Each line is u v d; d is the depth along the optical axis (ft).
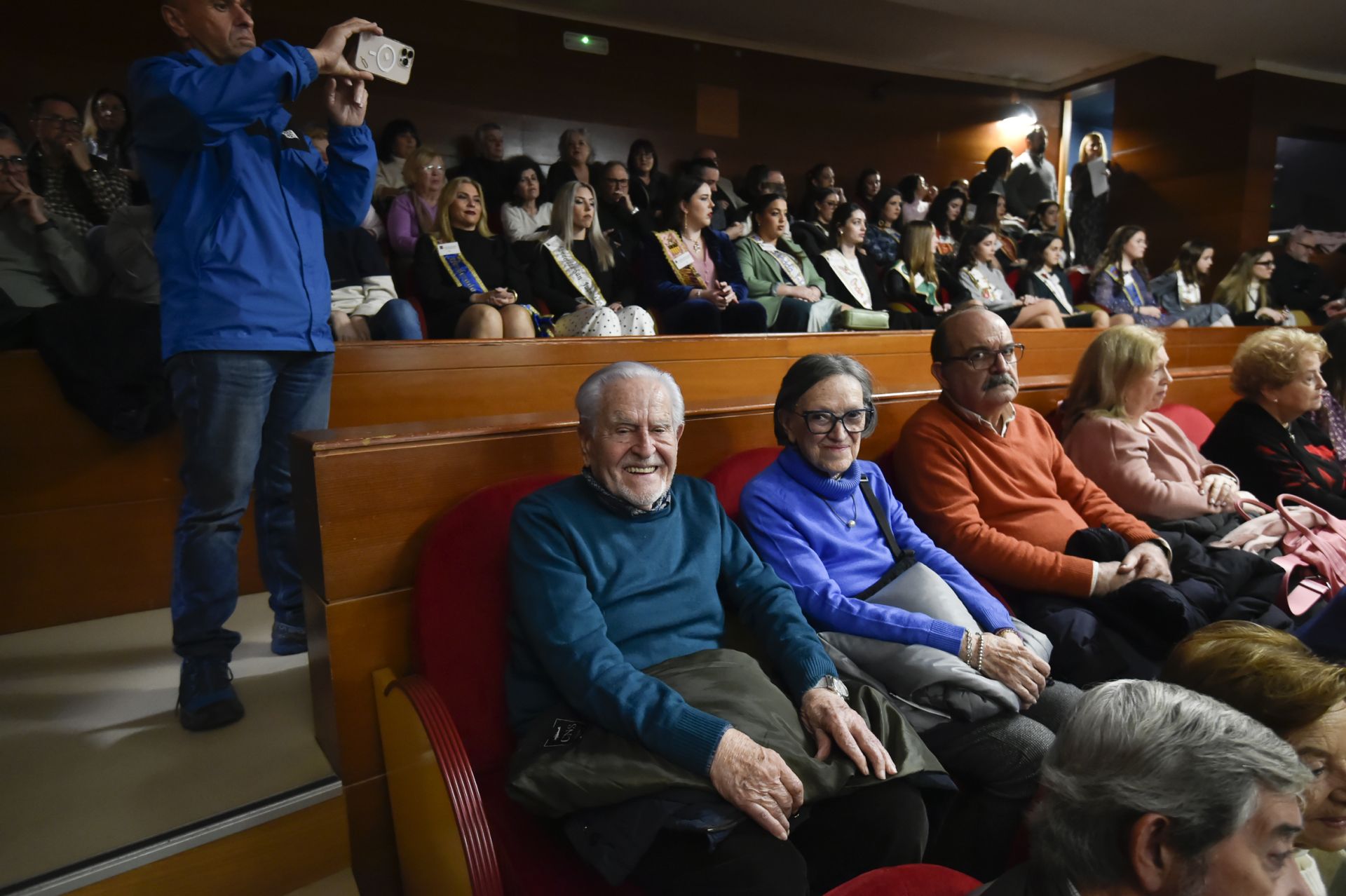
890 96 24.11
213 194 4.81
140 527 7.01
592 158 19.97
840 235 15.92
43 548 6.62
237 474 4.96
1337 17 17.81
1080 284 20.26
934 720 4.74
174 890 3.98
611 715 3.89
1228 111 22.91
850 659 4.94
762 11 20.10
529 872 3.76
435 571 4.41
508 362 8.55
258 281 4.85
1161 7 17.11
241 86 4.48
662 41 20.62
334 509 4.32
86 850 3.83
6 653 6.14
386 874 4.66
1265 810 1.83
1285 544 6.90
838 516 5.55
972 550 6.08
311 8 16.52
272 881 4.28
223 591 5.02
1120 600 5.65
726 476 5.86
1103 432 7.40
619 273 13.43
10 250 7.45
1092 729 2.01
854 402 5.42
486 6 18.33
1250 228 23.16
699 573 4.75
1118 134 25.76
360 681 4.49
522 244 12.80
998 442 6.60
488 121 18.67
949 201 21.06
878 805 3.91
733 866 3.53
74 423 6.66
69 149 9.17
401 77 5.20
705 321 12.14
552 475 5.04
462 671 4.39
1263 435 8.00
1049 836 2.01
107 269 7.52
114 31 14.61
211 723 4.91
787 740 3.89
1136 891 1.91
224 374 4.78
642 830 3.54
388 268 12.76
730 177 22.06
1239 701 2.91
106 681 5.63
